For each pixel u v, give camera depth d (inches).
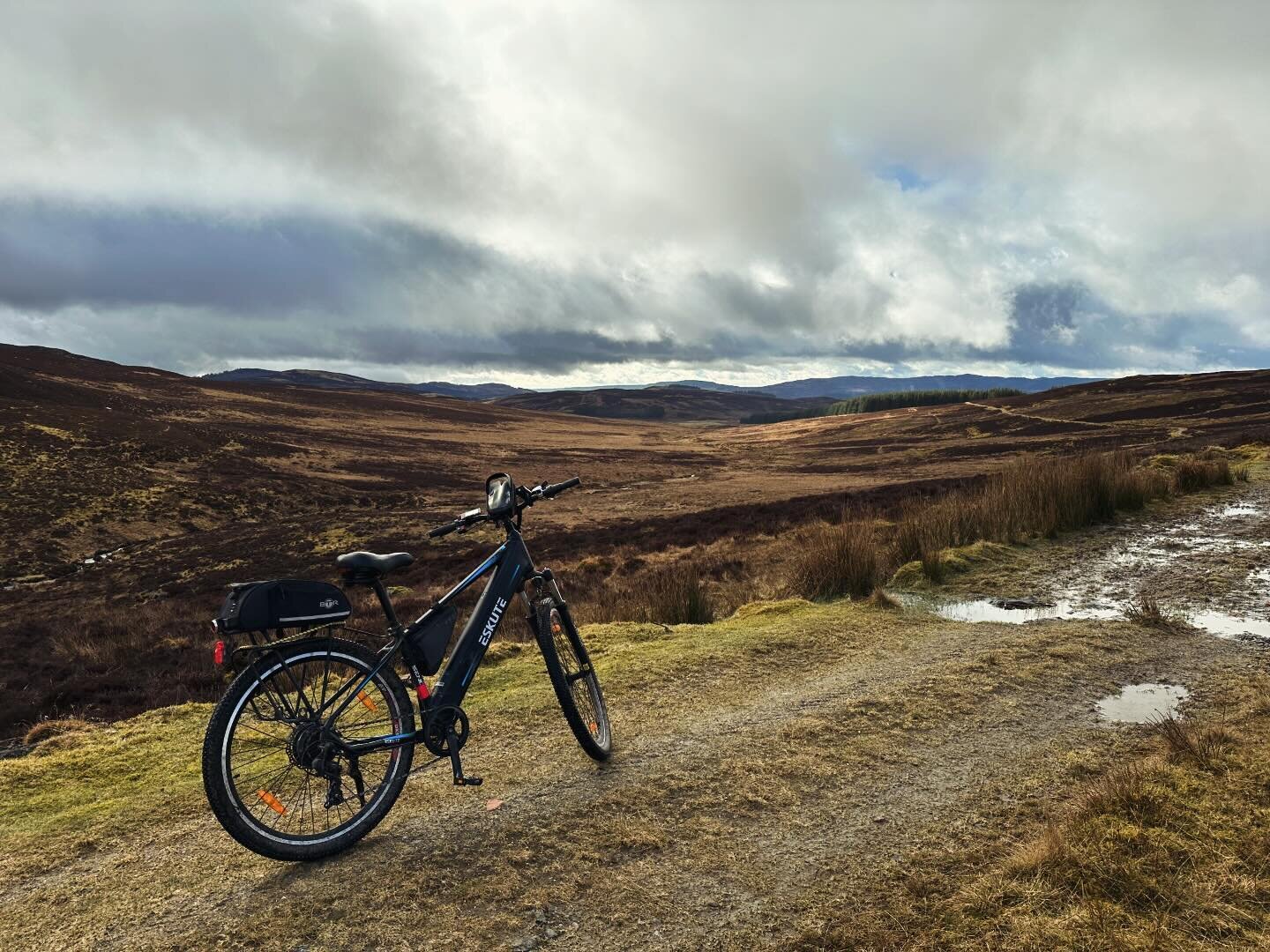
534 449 4675.2
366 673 123.1
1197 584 301.0
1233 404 3555.6
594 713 157.9
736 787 140.5
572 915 103.7
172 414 4045.3
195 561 1465.3
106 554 1631.4
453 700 130.0
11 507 1819.6
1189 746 139.8
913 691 190.7
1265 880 98.3
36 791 152.5
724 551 887.1
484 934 99.6
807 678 206.7
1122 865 103.2
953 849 116.6
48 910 108.2
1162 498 504.7
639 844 121.3
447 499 2564.0
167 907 107.3
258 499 2314.2
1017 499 445.1
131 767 161.9
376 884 111.0
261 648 113.8
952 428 4453.7
